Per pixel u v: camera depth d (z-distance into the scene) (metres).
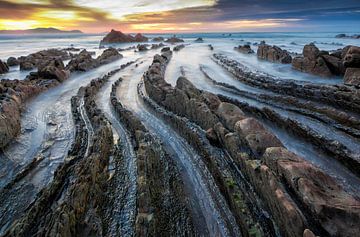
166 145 17.64
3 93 24.94
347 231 8.18
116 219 11.20
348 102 20.38
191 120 20.38
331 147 15.31
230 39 141.12
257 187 11.59
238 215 10.87
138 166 13.83
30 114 23.98
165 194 12.52
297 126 18.00
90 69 47.38
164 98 24.08
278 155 11.51
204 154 15.80
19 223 10.73
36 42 135.00
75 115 23.23
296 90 25.09
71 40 156.75
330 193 9.29
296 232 8.73
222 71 40.50
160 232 10.31
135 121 19.69
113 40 124.00
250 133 14.11
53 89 33.12
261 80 30.53
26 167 15.27
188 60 55.31
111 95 28.28
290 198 9.66
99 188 12.77
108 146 16.94
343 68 30.11
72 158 15.72
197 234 10.54
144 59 61.28
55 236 9.20
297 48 69.06
